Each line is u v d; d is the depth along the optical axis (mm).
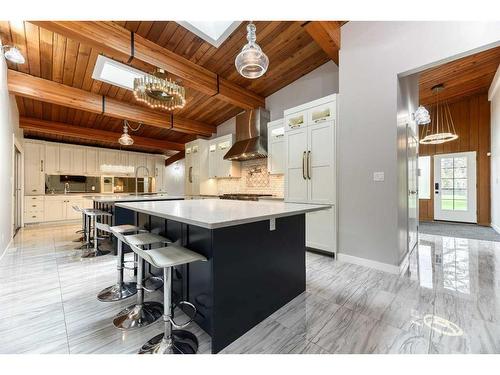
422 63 2465
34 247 3889
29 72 3686
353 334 1559
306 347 1442
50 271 2779
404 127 3027
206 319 1571
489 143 5766
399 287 2279
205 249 1549
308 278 2529
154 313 1825
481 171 5891
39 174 6516
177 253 1510
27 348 1436
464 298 2023
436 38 2383
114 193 7969
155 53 3199
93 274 2688
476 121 5957
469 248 3668
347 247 3098
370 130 2859
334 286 2318
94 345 1469
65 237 4672
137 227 2520
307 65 4148
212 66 3908
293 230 2090
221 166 5965
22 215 5855
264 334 1580
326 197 3312
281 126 4395
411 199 3559
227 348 1451
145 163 8773
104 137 6477
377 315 1783
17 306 1947
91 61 3443
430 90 5191
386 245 2727
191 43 3293
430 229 5316
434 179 6676
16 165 5504
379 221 2783
